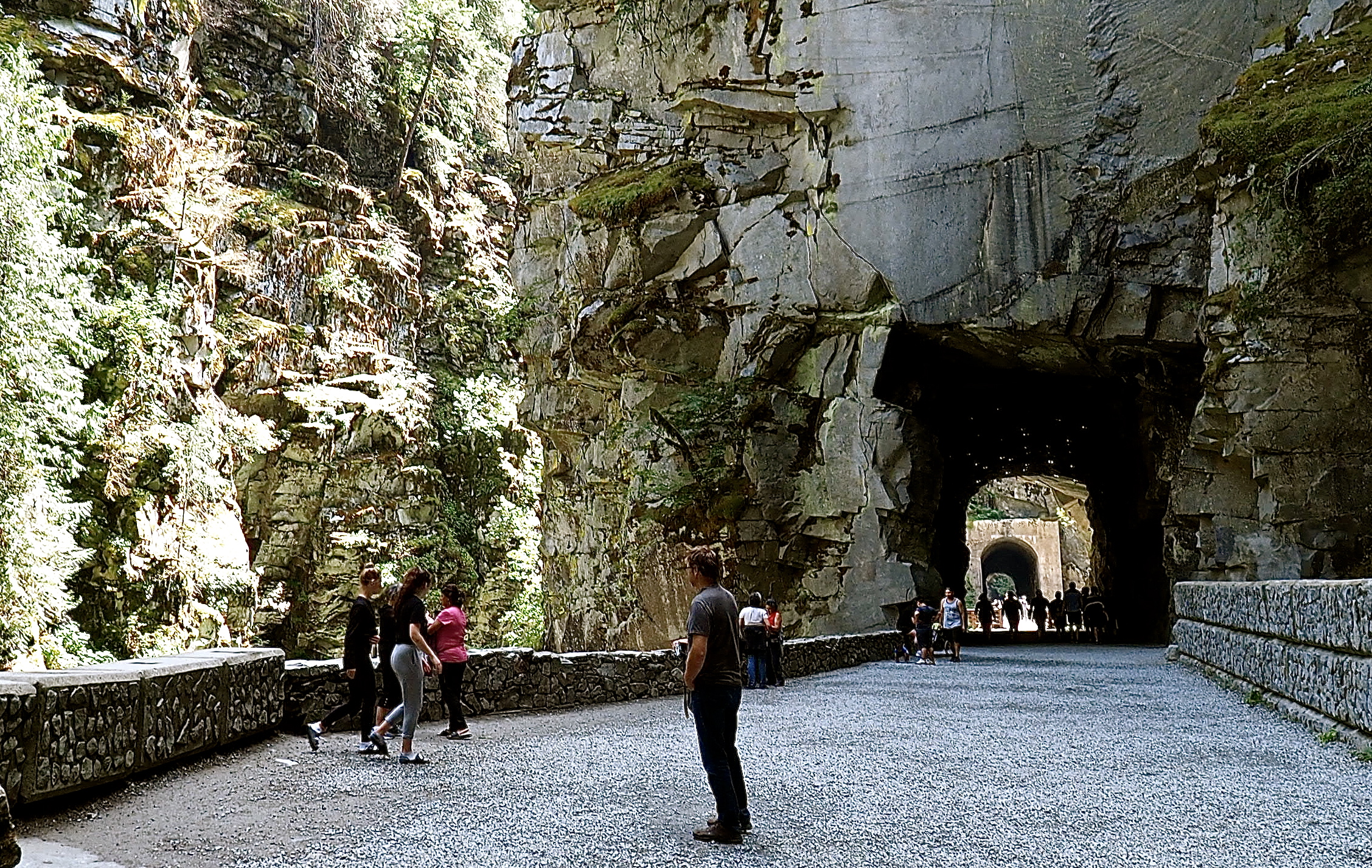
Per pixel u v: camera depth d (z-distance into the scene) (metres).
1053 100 24.11
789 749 9.15
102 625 28.86
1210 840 5.82
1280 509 19.11
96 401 30.28
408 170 47.88
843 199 26.05
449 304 46.41
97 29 36.66
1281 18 22.38
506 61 53.34
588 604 31.31
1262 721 10.80
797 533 26.42
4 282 23.00
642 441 28.62
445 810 6.65
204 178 39.06
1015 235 24.30
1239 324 19.80
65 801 6.84
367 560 39.34
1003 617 53.91
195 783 7.67
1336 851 5.58
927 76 25.33
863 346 25.72
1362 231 18.39
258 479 38.06
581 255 29.53
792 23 26.66
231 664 9.17
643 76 29.36
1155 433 27.27
